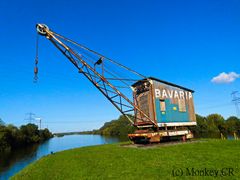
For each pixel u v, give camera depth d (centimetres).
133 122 2733
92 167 1325
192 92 3178
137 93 2822
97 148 2381
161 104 2666
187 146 2022
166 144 2325
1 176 2395
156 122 2552
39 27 2097
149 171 1121
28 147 7375
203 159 1330
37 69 1927
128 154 1711
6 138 6669
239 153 1495
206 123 9969
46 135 14500
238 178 921
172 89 2872
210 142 2336
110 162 1433
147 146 2219
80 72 2306
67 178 1135
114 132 14000
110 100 2512
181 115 2878
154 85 2659
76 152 2119
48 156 2039
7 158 4266
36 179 1202
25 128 9494
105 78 2392
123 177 1045
